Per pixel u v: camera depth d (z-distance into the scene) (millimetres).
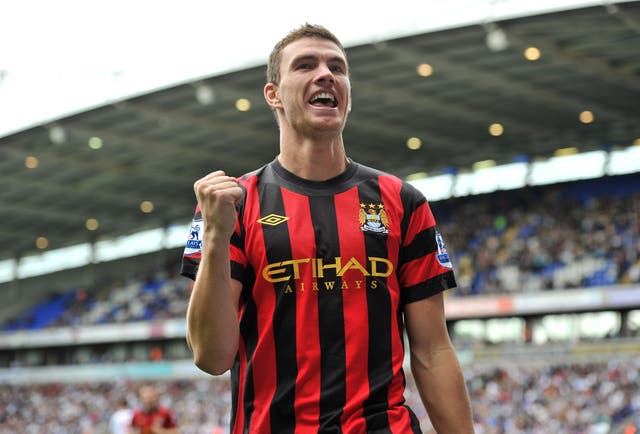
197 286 3178
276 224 3352
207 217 3166
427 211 3557
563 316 36750
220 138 40562
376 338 3297
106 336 48875
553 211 43156
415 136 41500
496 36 27797
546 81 33781
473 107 37219
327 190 3441
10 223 54812
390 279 3391
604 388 31062
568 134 41656
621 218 40188
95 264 59188
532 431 30281
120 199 51281
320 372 3250
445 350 3504
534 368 34438
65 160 42562
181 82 32719
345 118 3496
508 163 45688
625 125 40125
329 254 3312
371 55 30688
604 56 30875
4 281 61562
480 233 44094
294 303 3283
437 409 3480
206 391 42438
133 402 43312
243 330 3398
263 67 31578
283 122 3562
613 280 36312
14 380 51812
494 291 38719
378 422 3242
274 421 3260
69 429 43781
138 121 37125
